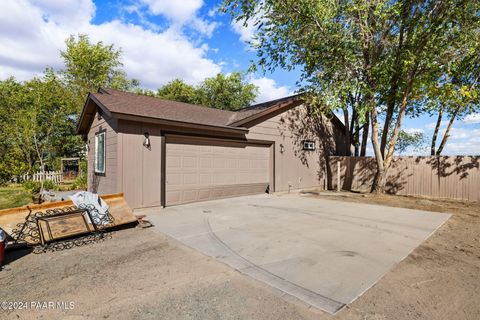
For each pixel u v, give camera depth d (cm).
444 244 444
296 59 1135
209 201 873
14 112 1415
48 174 1560
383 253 397
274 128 1081
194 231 518
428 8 873
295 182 1164
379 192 1039
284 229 529
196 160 844
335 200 907
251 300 266
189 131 816
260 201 880
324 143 1317
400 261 367
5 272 339
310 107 1223
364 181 1176
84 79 2122
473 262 366
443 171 969
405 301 264
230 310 247
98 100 739
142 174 714
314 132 1263
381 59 974
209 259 376
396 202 868
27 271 341
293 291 283
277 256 385
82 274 330
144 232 515
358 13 909
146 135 722
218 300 266
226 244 440
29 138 1209
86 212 509
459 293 280
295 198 955
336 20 974
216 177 898
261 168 1048
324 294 277
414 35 897
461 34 855
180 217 637
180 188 805
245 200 902
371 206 792
